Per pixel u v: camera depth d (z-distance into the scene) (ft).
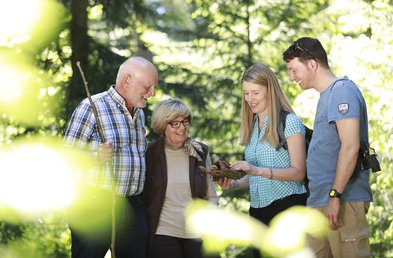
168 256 19.54
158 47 49.34
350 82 16.49
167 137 19.94
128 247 19.02
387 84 45.42
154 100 43.68
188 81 47.98
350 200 16.47
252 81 18.43
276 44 50.08
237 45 50.24
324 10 49.70
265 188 18.71
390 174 45.19
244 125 19.40
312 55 16.79
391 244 44.37
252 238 6.35
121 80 18.88
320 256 16.81
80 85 37.42
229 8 50.62
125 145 18.74
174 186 19.84
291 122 18.29
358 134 16.03
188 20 66.13
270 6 50.42
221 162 18.54
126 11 44.93
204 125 46.75
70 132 18.28
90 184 18.04
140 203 19.57
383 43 45.93
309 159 16.96
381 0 46.03
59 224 27.32
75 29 37.35
